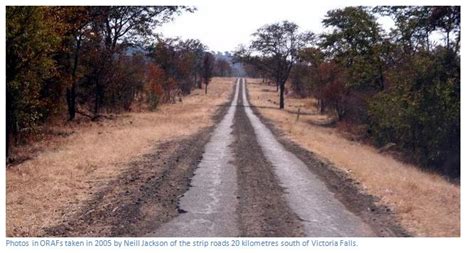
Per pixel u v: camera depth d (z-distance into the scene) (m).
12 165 14.73
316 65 42.56
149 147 17.77
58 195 10.73
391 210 9.89
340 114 37.88
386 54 33.16
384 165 17.64
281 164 15.05
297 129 27.23
